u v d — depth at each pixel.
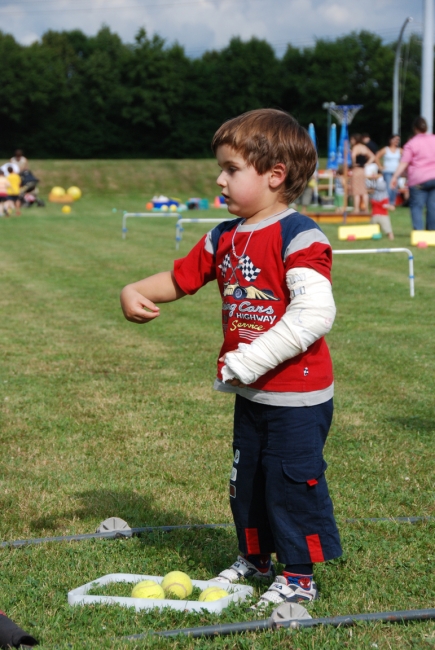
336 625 2.52
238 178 2.67
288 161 2.66
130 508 3.74
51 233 18.80
